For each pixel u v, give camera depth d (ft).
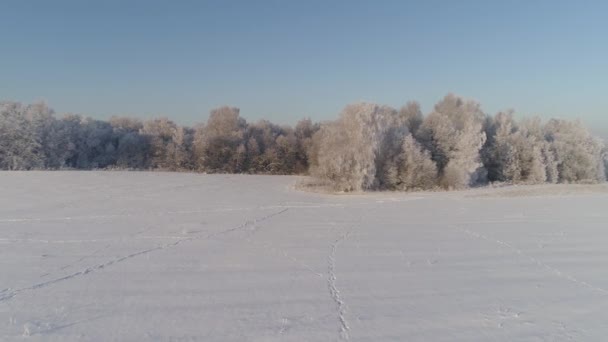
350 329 21.22
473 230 51.08
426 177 115.14
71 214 61.05
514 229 52.01
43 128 164.55
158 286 27.96
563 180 151.64
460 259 36.50
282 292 26.99
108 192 91.45
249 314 23.06
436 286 28.71
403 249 40.22
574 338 20.63
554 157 150.10
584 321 22.84
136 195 86.99
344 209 71.41
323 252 38.60
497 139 144.05
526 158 144.46
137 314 22.85
